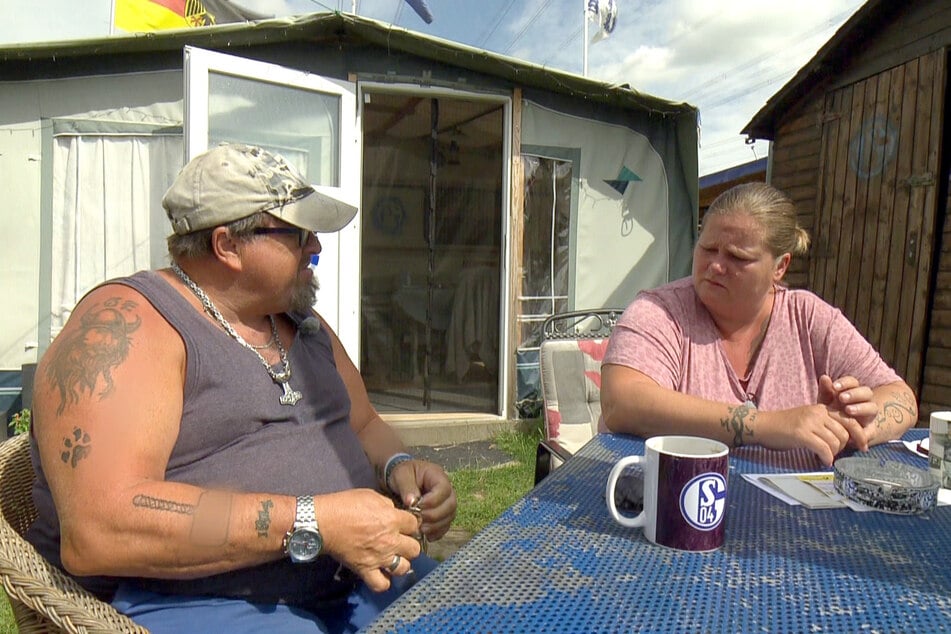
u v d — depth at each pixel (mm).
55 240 4359
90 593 1113
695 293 1963
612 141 5457
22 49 4020
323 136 4508
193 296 1375
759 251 1753
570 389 2916
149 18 6406
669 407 1598
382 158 6223
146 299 1254
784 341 1909
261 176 1356
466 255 6090
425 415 5203
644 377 1731
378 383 6242
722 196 1873
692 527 994
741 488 1300
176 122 4352
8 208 4301
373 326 6285
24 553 1065
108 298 1228
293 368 1475
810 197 5918
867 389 1581
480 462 4398
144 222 4391
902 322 4891
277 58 4453
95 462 1053
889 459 1524
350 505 1169
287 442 1389
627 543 1029
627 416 1662
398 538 1195
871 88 5234
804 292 1998
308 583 1328
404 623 787
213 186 1321
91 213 4371
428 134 6133
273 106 4258
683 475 992
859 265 5316
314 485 1400
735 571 938
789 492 1267
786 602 850
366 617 1395
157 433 1147
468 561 957
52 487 1064
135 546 1049
